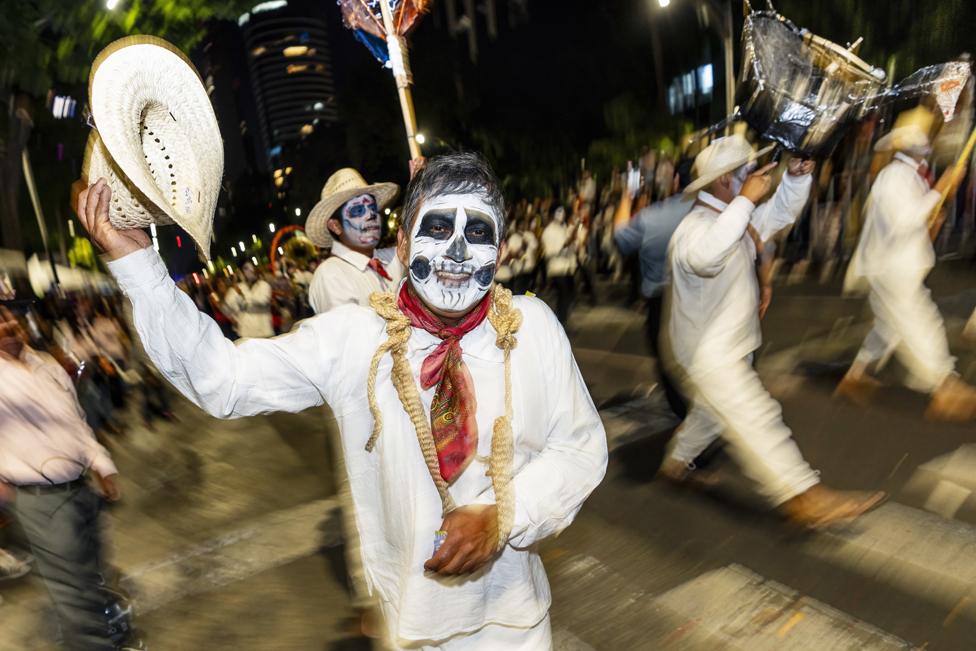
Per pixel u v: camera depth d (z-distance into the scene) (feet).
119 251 5.15
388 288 12.53
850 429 15.56
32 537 9.52
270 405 5.65
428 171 5.69
